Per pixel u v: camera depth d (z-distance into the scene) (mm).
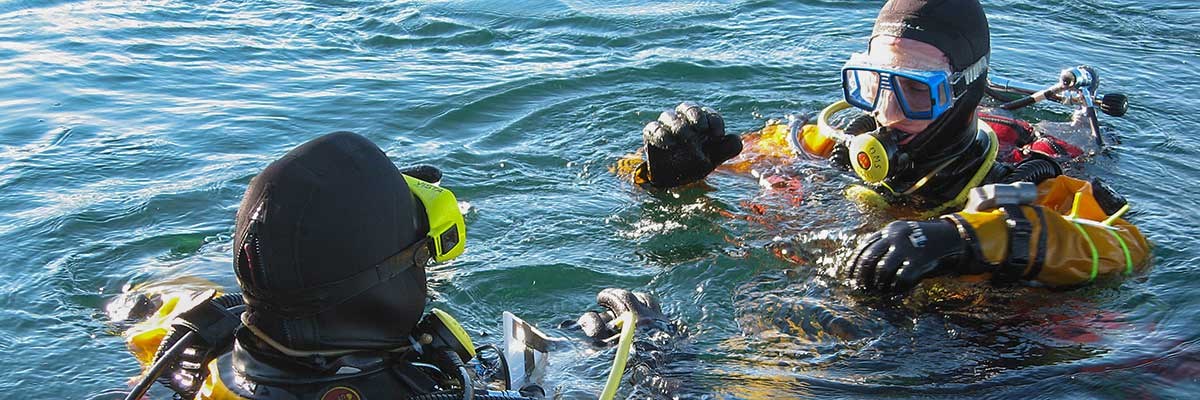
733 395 2969
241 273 1979
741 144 4195
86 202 4441
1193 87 6098
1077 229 3447
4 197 4504
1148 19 7637
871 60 3959
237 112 5754
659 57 6609
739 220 4113
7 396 2984
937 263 3293
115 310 3512
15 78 6254
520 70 6465
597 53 6863
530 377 2758
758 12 7738
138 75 6395
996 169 4016
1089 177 4527
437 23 7594
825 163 4480
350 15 7848
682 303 3566
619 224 4191
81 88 6109
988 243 3312
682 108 4188
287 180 1935
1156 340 3246
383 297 2029
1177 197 4391
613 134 5363
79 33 7219
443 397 2088
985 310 3426
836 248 3801
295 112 5773
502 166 4906
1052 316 3389
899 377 3090
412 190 2125
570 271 3801
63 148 5137
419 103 5859
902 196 4062
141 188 4637
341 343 2012
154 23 7535
